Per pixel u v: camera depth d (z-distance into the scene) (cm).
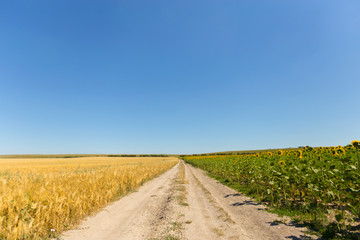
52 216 624
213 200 1009
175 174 2667
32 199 641
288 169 845
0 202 578
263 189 1148
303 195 822
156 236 564
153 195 1212
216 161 2647
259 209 796
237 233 565
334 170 651
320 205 740
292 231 556
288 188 867
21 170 2459
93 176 1260
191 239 534
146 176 2027
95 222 711
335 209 703
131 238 562
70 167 3088
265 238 520
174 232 587
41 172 2220
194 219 705
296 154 949
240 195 1088
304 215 671
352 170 577
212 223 659
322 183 682
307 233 536
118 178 1387
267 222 642
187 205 908
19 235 509
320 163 721
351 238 485
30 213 588
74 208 719
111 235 589
